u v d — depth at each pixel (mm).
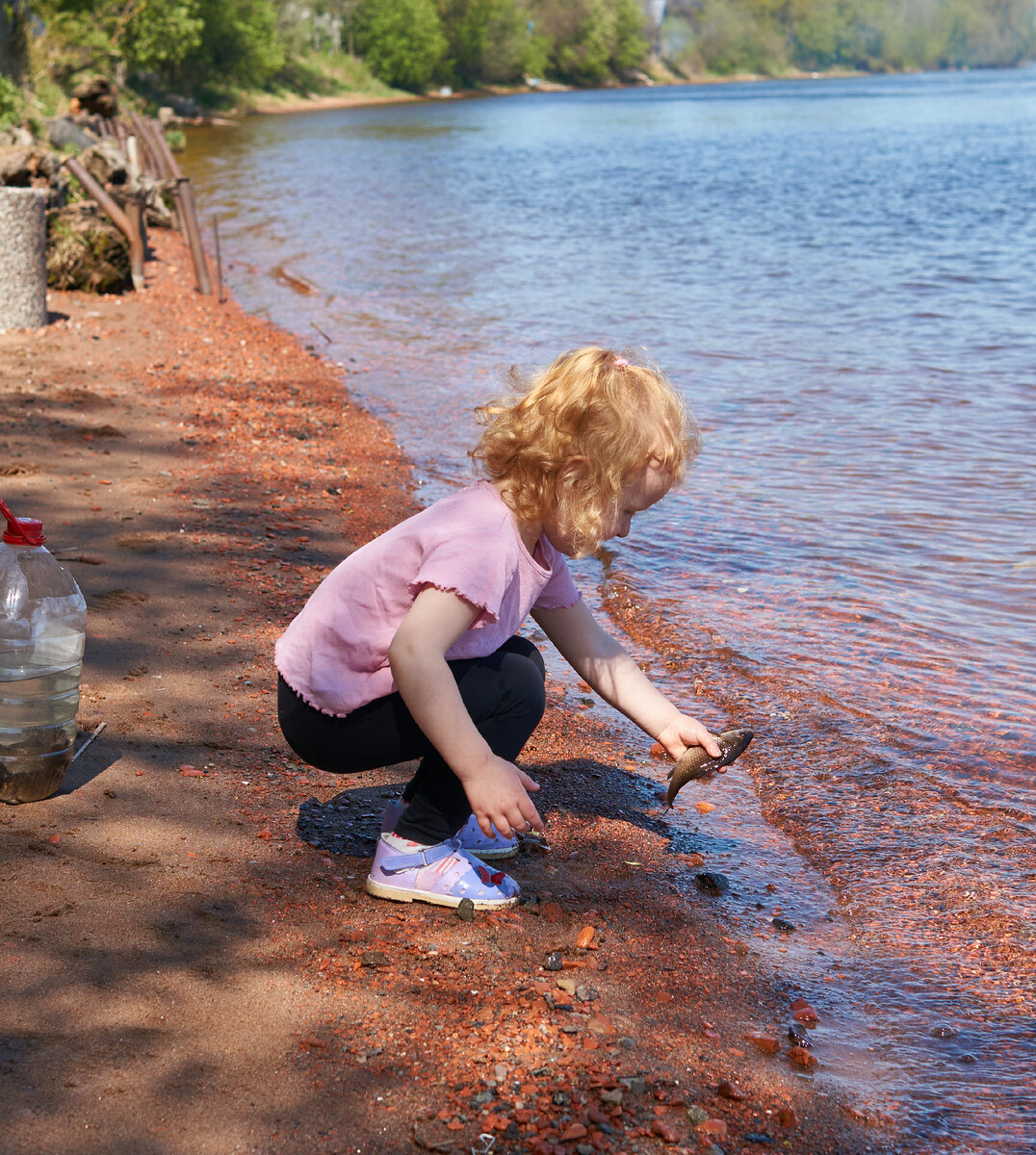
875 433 7336
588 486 2232
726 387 8523
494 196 22562
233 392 8070
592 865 2932
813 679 4121
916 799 3355
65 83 29203
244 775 3148
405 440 7195
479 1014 2232
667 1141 1953
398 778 3256
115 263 11625
